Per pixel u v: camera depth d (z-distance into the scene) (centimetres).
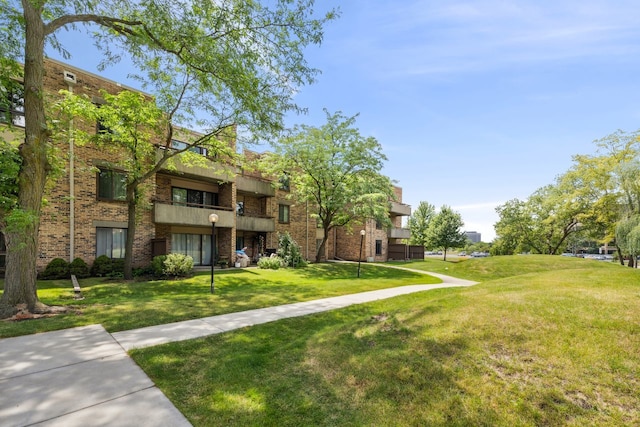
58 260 1215
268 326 634
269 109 923
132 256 1427
